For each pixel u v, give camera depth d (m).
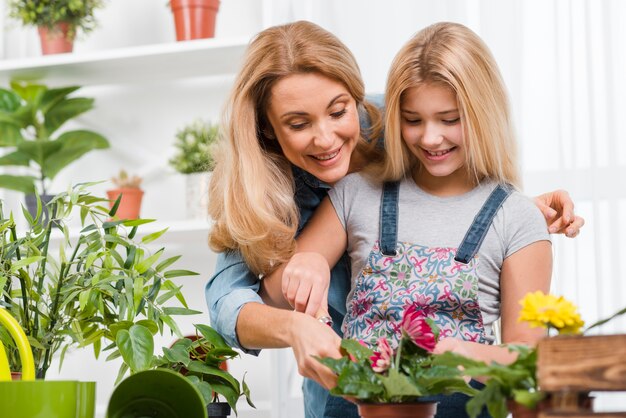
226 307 1.42
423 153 1.38
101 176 2.83
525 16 2.49
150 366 1.36
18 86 2.77
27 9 2.66
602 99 2.43
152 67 2.66
